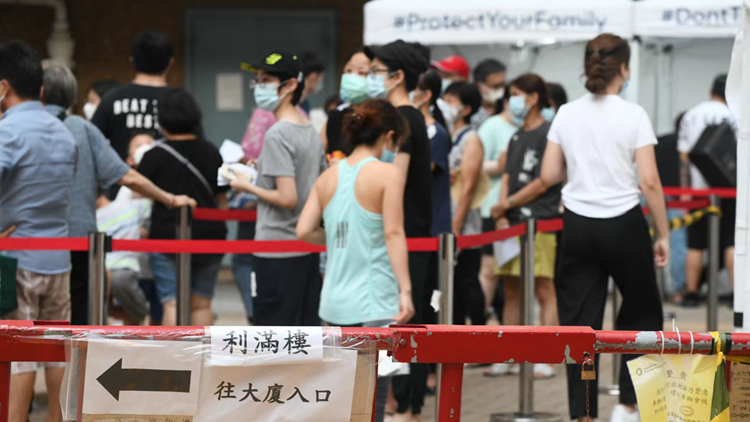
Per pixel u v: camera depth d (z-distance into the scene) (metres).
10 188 7.58
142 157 10.29
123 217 10.82
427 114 9.64
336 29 20.33
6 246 7.56
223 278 20.88
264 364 4.27
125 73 20.11
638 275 7.77
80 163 8.62
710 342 4.53
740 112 5.46
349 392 4.35
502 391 10.77
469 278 11.19
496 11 12.95
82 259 8.58
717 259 12.02
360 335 4.35
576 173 7.86
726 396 4.52
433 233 9.47
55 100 8.81
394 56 8.37
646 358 4.63
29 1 19.59
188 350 4.22
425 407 9.92
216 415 4.25
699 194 13.14
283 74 8.61
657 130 18.70
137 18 20.12
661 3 12.90
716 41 18.56
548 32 12.88
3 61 7.54
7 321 4.27
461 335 4.39
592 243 7.77
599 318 7.90
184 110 10.20
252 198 11.34
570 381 7.90
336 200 7.09
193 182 10.20
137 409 4.20
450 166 11.32
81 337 4.16
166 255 10.69
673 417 4.60
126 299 10.81
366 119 7.13
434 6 13.13
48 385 7.98
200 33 20.27
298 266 8.55
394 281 7.11
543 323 11.26
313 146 8.72
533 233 9.10
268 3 20.27
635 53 13.62
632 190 7.77
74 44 20.00
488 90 14.58
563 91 13.13
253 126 11.00
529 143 10.92
